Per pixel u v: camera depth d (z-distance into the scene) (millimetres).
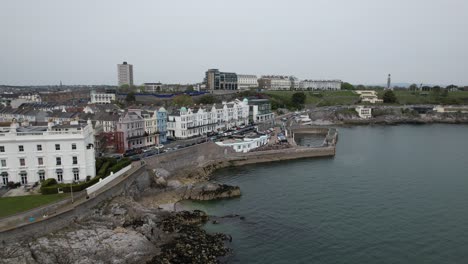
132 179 95875
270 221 82812
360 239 74375
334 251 69625
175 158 120750
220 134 174625
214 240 72062
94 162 92000
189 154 126562
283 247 71062
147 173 105438
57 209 72500
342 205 92438
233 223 81688
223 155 137250
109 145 126188
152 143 143500
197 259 64875
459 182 112625
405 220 83562
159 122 151250
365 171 125812
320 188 106250
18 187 84125
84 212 75000
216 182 112875
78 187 81688
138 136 134125
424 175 120562
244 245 71688
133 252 65562
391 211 88625
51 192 79312
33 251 61875
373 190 104312
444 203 94312
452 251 69875
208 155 133875
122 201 83250
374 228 79250
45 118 171750
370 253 69000
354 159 145875
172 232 75250
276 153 144750
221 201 95688
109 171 94312
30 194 79250
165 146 140000
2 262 58312
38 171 86062
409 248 70875
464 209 90250
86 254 63875
